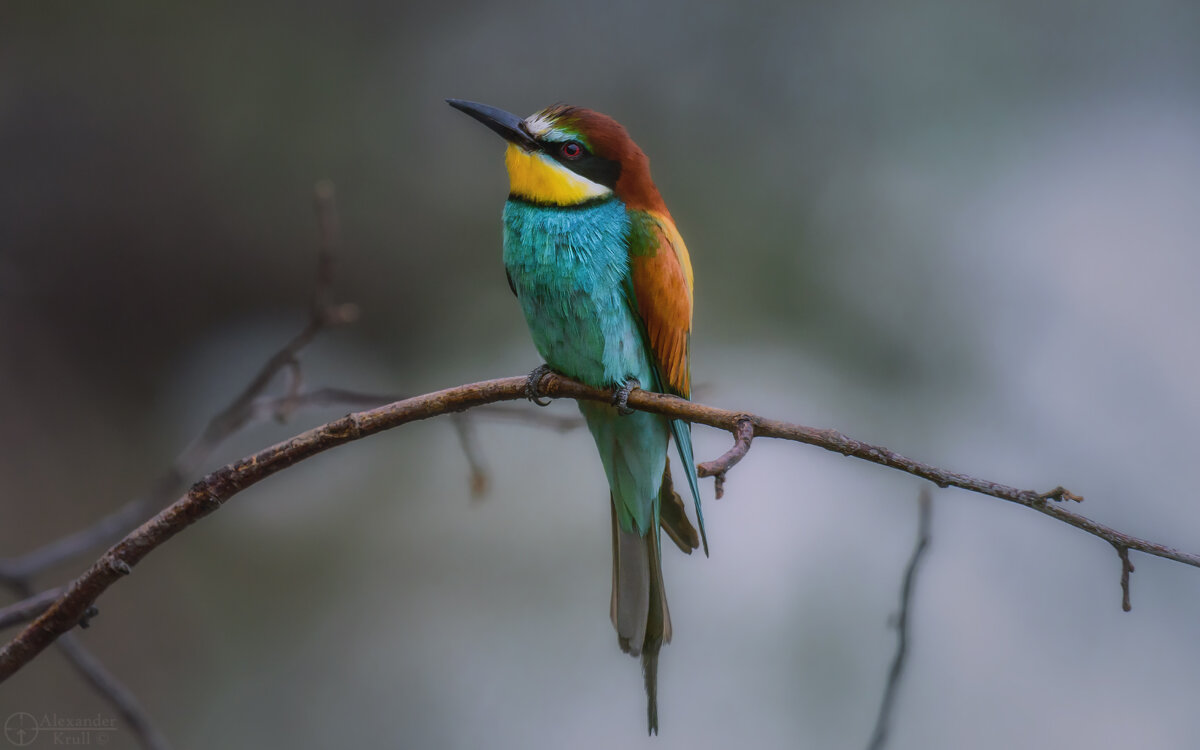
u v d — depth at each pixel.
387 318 13.90
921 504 5.56
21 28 13.49
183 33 13.77
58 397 13.01
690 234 13.70
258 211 13.84
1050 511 4.61
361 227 13.91
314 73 13.96
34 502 12.30
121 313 13.53
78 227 13.54
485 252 14.11
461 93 14.25
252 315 13.98
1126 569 4.56
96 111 13.62
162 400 13.52
